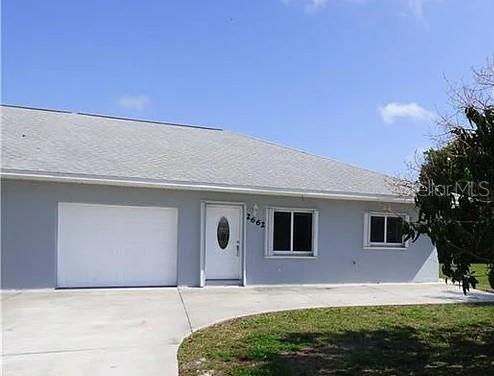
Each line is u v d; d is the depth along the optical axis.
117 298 11.30
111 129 16.97
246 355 6.70
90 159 13.51
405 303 11.70
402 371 6.17
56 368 5.96
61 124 16.31
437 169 6.09
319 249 15.04
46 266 12.31
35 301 10.69
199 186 13.43
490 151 5.56
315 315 9.78
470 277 5.59
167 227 13.55
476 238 5.49
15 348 6.82
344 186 15.57
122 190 13.08
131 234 13.26
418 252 16.27
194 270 13.66
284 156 18.23
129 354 6.62
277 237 14.63
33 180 12.17
